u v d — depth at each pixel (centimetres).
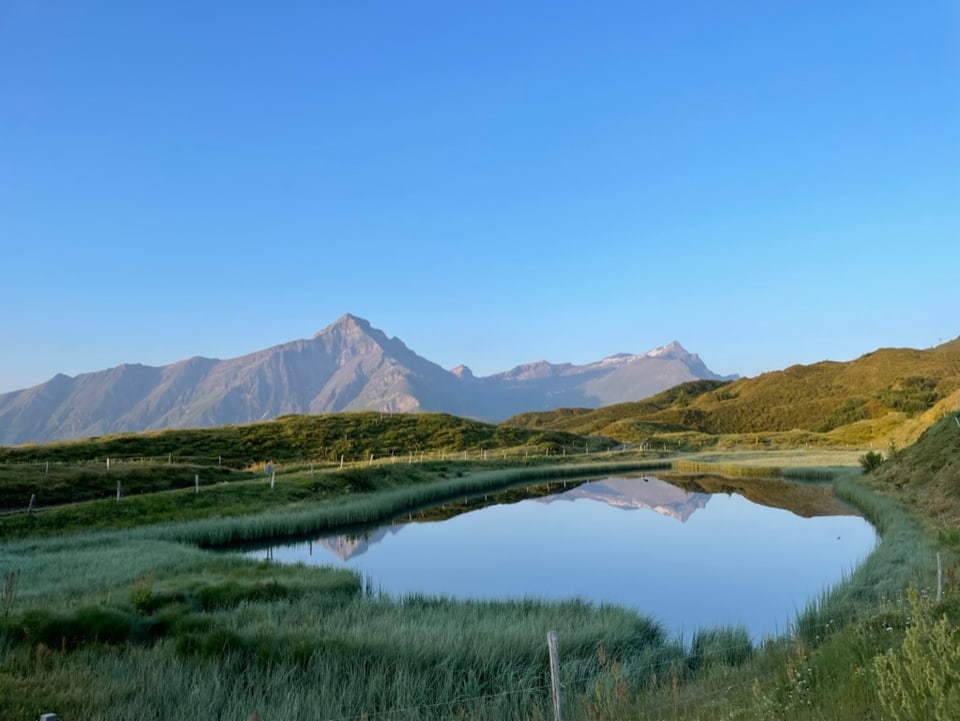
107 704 1030
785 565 2722
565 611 1781
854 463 7162
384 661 1298
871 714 681
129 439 8356
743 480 6675
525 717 1052
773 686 916
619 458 9856
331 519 4009
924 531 2692
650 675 1295
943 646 672
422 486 5734
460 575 2705
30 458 6844
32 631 1384
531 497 5759
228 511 4041
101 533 3291
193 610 1730
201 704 1064
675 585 2422
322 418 11581
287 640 1405
